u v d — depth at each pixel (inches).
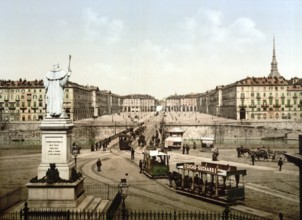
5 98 5438.0
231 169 1211.9
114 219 976.9
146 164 1761.8
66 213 885.2
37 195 957.2
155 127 4997.5
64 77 1009.5
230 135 4308.6
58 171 971.3
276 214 1061.8
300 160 763.4
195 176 1379.2
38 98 5433.1
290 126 4763.8
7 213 941.8
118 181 1557.6
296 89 5664.4
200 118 6963.6
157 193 1342.3
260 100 5708.7
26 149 2802.7
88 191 1318.9
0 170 1830.7
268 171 1829.5
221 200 1173.1
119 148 2866.6
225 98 7111.2
